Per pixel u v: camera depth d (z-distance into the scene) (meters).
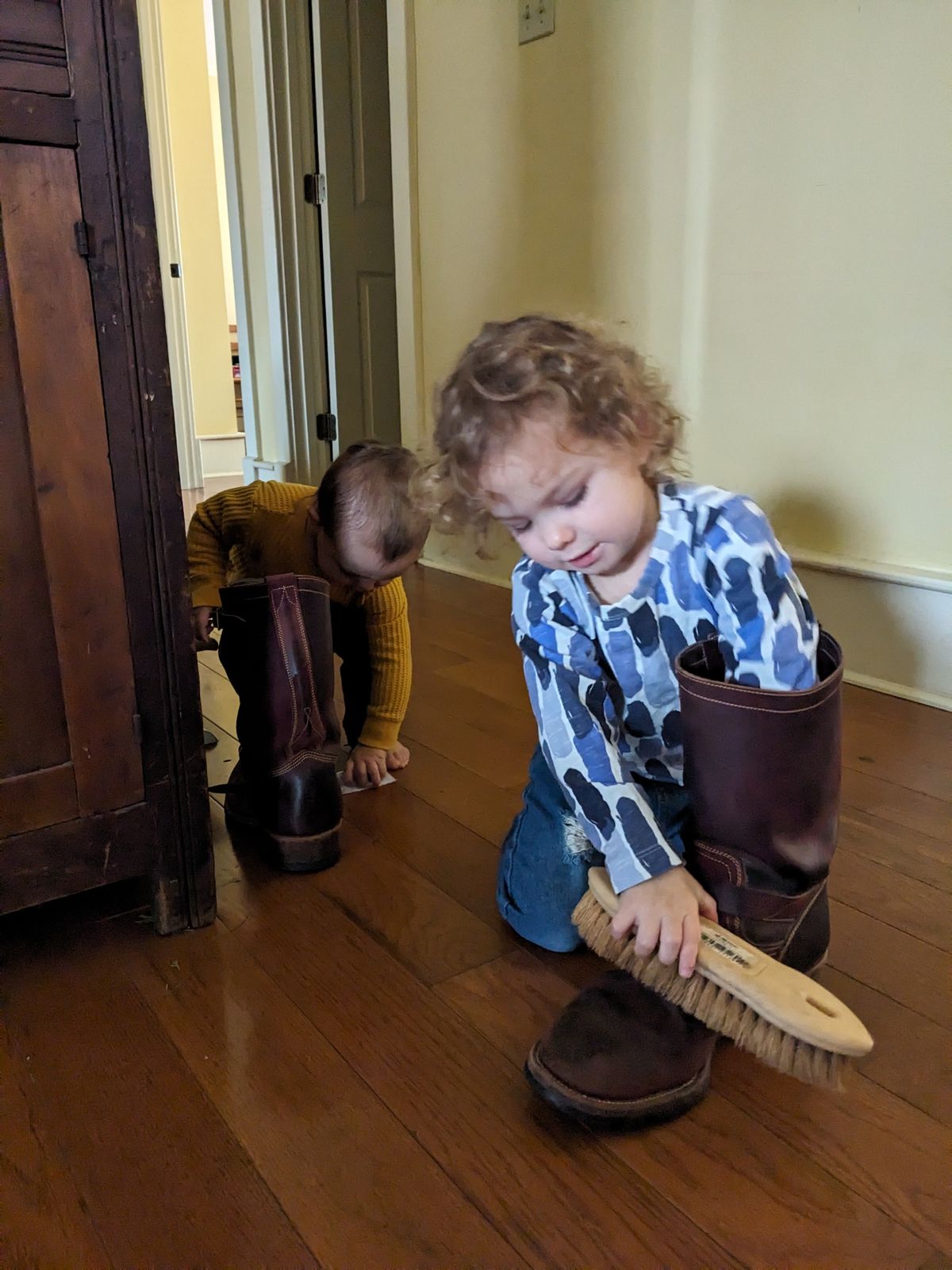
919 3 1.35
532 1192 0.60
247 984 0.81
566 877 0.85
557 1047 0.67
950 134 1.35
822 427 1.59
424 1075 0.70
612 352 0.70
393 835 1.08
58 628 0.78
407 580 2.45
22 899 0.81
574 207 1.98
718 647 0.74
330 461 3.16
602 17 1.83
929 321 1.42
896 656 1.53
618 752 0.79
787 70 1.53
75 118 0.71
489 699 1.53
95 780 0.82
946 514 1.45
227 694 1.62
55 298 0.73
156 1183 0.61
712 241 1.71
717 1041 0.73
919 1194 0.60
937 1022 0.76
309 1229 0.58
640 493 0.68
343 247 2.97
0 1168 0.62
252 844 1.07
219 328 4.74
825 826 0.71
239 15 2.96
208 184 4.53
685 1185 0.61
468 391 0.66
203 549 1.21
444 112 2.28
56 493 0.76
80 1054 0.73
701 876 0.73
